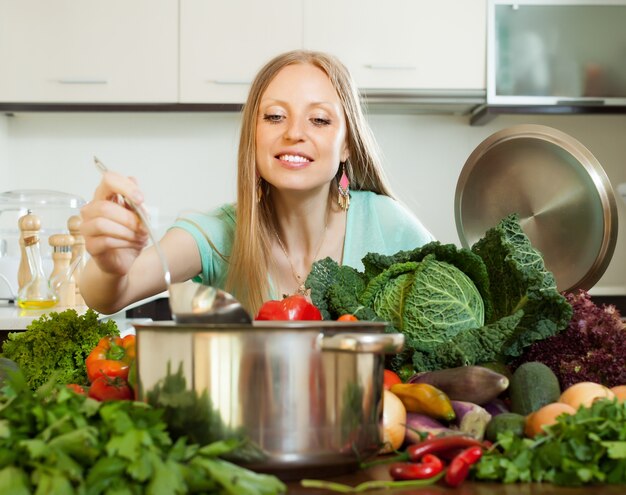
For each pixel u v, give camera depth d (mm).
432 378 987
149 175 4020
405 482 749
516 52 3557
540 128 1605
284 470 735
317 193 1604
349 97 1641
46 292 2695
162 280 1564
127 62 3594
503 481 757
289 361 724
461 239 1748
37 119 4008
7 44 3605
